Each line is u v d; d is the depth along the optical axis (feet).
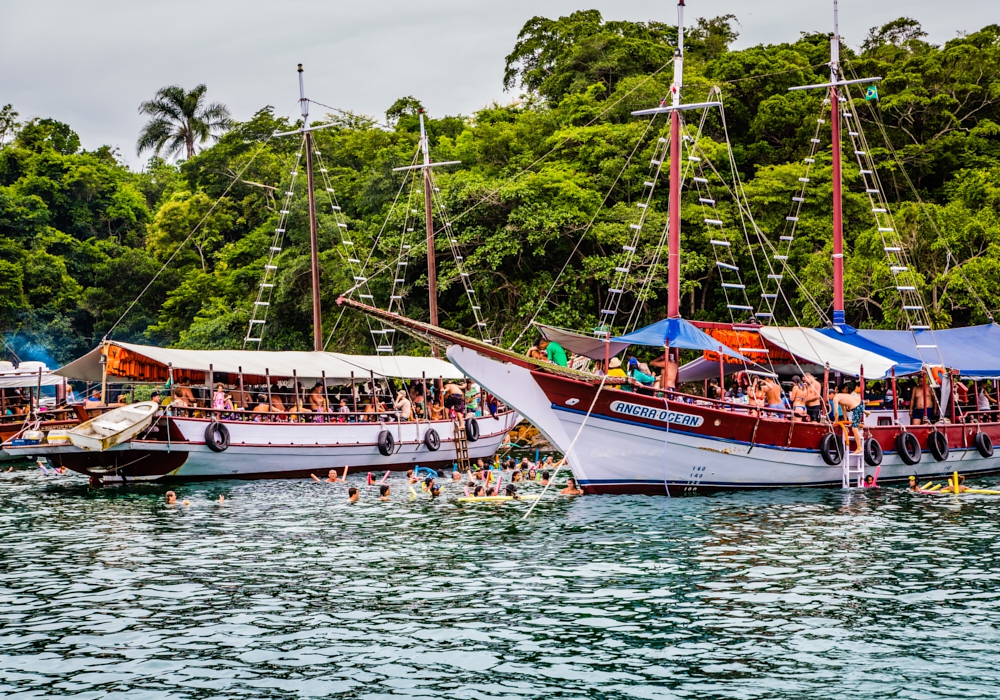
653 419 83.76
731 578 56.54
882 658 42.75
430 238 153.58
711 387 125.49
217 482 102.17
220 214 277.64
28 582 56.70
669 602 51.62
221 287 234.79
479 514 79.77
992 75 194.80
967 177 168.25
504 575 57.77
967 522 73.92
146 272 265.34
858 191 185.68
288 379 119.96
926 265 150.71
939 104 187.11
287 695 39.09
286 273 181.06
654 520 75.20
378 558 62.75
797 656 43.14
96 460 98.58
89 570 59.72
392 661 42.86
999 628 46.78
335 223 191.21
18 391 147.95
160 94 330.95
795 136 191.11
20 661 43.14
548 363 84.07
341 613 50.11
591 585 55.16
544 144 189.47
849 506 81.56
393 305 178.60
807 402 96.99
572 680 40.47
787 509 80.07
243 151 281.54
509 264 173.68
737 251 168.14
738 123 197.98
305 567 60.29
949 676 40.52
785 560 61.00
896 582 55.36
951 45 206.59
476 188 168.76
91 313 264.52
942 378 102.53
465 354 81.82
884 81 190.08
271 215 223.10
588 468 85.56
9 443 98.27
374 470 115.14
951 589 53.72
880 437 94.79
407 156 202.49
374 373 120.57
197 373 116.88
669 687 39.68
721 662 42.47
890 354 102.27
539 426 84.12
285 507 84.99
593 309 174.40
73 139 363.76
